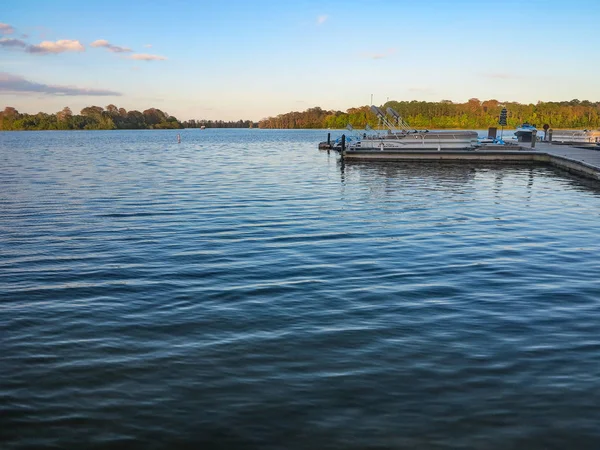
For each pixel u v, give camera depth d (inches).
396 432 219.3
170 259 493.7
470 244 550.0
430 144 1627.7
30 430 222.4
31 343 310.5
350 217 705.0
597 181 1077.1
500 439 214.2
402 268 460.4
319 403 241.9
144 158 1991.9
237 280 428.8
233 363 282.5
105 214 727.7
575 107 5590.6
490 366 277.1
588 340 310.0
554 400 243.4
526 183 1081.4
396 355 290.5
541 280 426.6
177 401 244.7
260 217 704.4
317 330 326.0
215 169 1462.8
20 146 3181.6
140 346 305.3
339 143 2245.3
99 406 240.8
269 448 210.2
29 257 501.7
